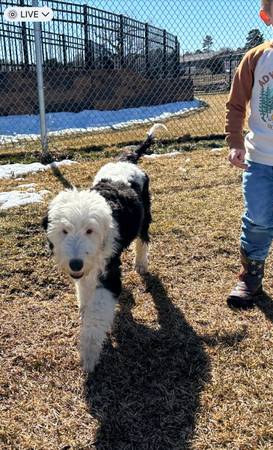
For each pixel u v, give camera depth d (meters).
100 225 1.15
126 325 1.35
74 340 1.29
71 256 1.09
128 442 0.96
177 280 1.61
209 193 2.44
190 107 6.58
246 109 1.37
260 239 1.37
